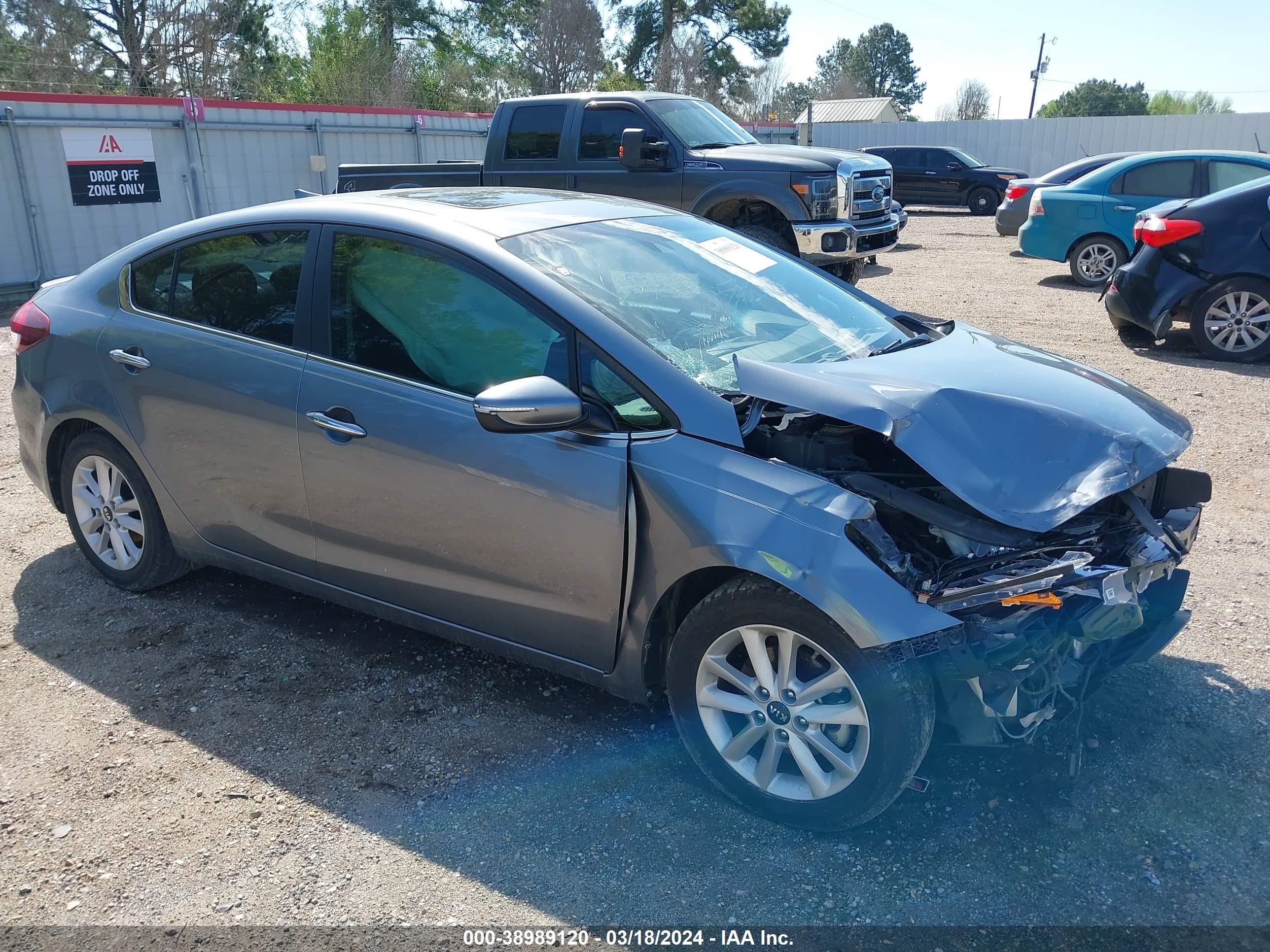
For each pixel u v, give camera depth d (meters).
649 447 2.84
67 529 5.10
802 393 2.78
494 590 3.17
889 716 2.55
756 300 3.56
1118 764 3.07
